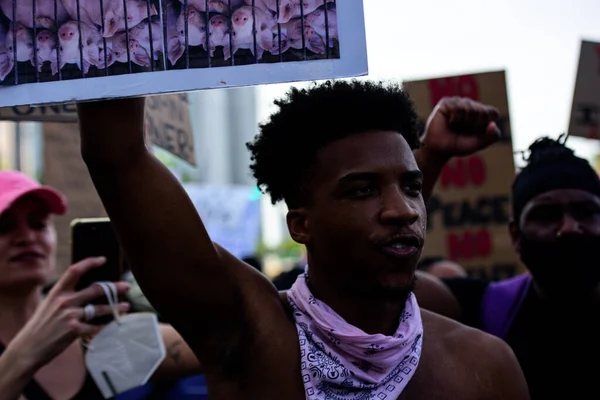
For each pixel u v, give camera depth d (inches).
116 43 44.2
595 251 77.4
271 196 56.1
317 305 50.6
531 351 79.2
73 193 111.5
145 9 44.2
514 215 83.2
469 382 52.5
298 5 44.3
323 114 49.7
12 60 44.3
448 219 123.6
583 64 98.8
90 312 69.9
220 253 53.6
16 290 76.4
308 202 50.7
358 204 48.0
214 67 44.1
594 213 78.2
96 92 44.1
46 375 73.6
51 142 111.3
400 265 47.4
